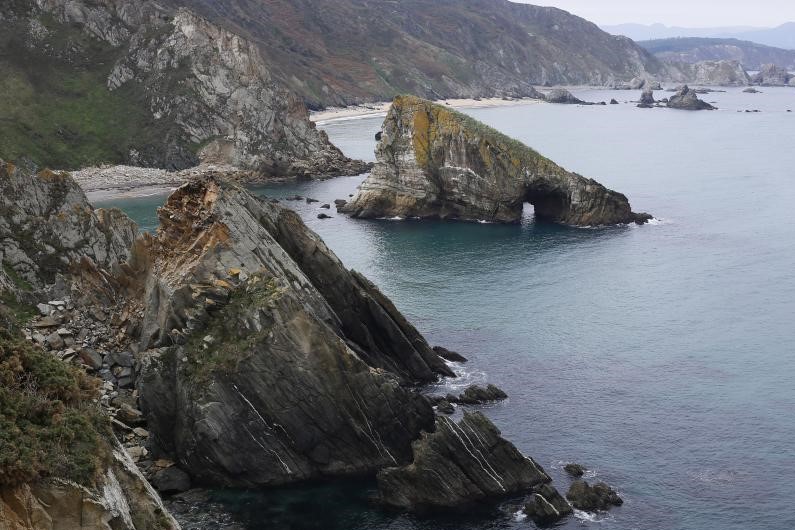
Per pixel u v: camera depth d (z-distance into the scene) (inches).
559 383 2736.2
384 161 5570.9
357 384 2228.1
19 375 1526.8
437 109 5585.6
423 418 2301.9
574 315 3430.1
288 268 2536.9
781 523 1948.8
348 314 2704.2
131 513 1448.1
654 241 4773.6
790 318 3385.8
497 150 5388.8
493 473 2081.7
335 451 2217.0
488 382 2741.1
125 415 2265.0
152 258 2610.7
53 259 2787.9
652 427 2428.6
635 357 2967.5
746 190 6274.6
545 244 4729.3
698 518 1972.2
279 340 2194.9
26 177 2935.5
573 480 2138.3
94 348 2504.9
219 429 2123.5
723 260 4315.9
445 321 3344.0
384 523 1963.6
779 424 2438.5
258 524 1945.1
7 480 1247.5
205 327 2288.4
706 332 3228.3
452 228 5226.4
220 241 2423.7
